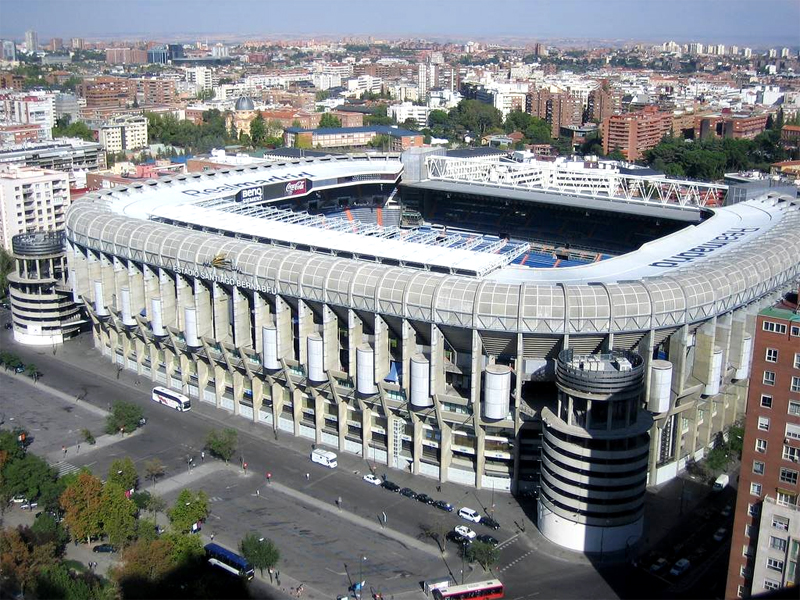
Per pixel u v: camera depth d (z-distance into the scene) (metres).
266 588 157.88
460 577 162.38
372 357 195.38
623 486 168.25
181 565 155.38
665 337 190.00
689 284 187.00
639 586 160.12
